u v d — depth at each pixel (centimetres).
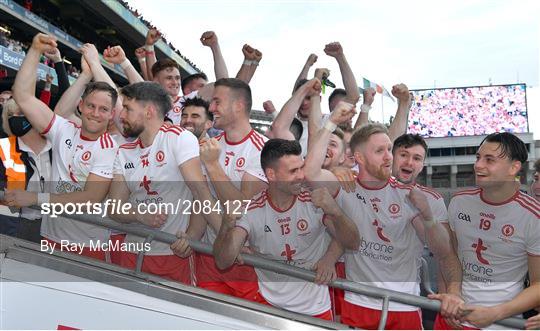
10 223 278
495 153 212
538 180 264
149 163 236
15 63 1144
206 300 220
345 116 236
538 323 203
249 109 262
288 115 285
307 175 231
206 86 351
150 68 412
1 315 216
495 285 220
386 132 232
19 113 286
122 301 216
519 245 213
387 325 231
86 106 247
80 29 1745
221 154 262
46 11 1619
